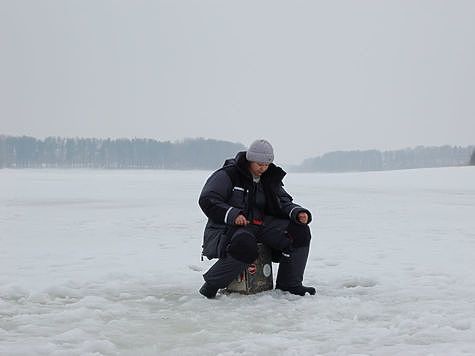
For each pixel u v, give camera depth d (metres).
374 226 12.21
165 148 172.50
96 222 13.14
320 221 13.38
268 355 3.85
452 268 6.92
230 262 5.30
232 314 4.83
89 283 6.12
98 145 170.75
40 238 10.24
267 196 5.57
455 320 4.57
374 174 56.09
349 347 3.97
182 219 13.85
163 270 6.83
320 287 5.92
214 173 5.55
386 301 5.31
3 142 166.62
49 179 52.22
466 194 25.98
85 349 3.95
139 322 4.64
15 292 5.70
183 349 3.98
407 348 3.92
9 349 3.94
